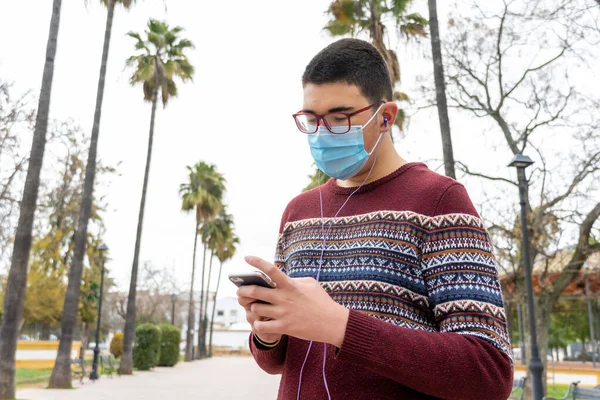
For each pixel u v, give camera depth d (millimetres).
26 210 13547
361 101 1623
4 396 12648
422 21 14922
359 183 1757
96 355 22531
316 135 1659
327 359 1505
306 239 1735
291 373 1589
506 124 13961
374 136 1668
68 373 17828
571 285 16766
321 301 1198
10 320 13062
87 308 40750
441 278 1430
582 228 12703
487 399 1271
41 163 13898
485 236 1491
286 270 1855
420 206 1546
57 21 14461
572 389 8609
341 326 1196
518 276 13867
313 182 21281
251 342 1753
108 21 19203
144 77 26828
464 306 1362
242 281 1207
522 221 10727
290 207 1957
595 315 30828
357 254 1571
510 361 1347
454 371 1231
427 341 1252
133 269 26984
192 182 43188
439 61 11836
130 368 26422
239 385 21047
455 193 1533
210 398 16000
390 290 1484
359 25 15602
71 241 33219
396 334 1232
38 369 27359
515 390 13242
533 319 10352
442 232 1479
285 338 1711
